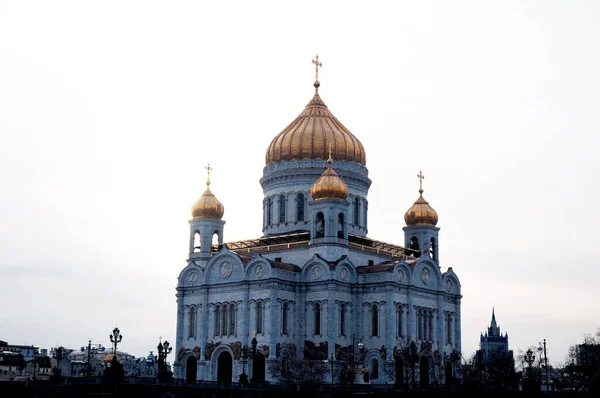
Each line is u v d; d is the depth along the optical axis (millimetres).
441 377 164625
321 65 187625
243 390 129750
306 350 154625
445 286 172250
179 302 166000
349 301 157625
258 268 156125
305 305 157125
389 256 171750
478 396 135625
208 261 165750
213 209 172375
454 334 173125
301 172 172375
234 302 158250
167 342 149250
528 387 144750
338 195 160750
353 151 176750
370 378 154125
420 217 179875
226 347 157250
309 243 160875
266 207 177375
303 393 131625
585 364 185375
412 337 158125
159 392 124625
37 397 129375
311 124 177375
